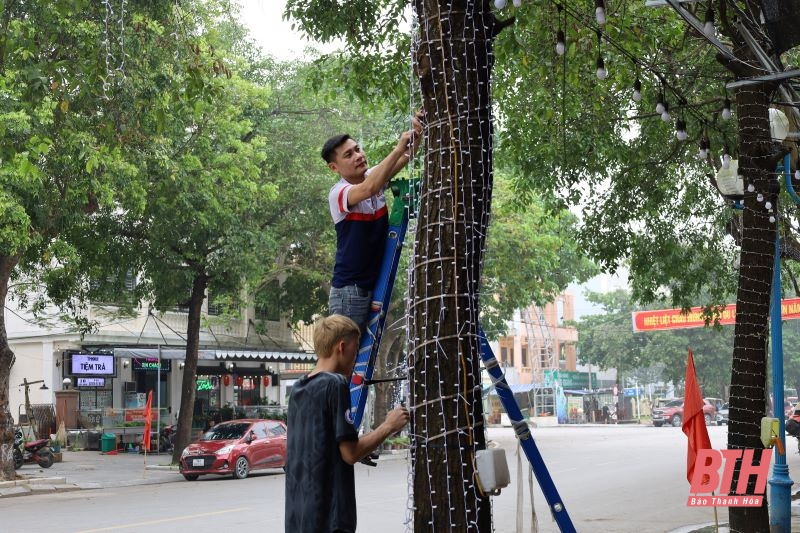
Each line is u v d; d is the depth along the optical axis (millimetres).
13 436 19516
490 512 4195
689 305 18469
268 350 37969
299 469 3865
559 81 12453
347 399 3900
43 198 17359
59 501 16453
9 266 18859
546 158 14508
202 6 17203
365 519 13234
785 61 13148
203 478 21844
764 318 8352
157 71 16219
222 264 23359
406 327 4387
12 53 11484
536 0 9844
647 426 55688
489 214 4465
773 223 8398
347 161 4582
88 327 23594
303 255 29719
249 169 22625
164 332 33750
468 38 4469
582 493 16922
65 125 15766
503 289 31953
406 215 4566
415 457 4203
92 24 14766
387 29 12141
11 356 19453
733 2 6086
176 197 20688
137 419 30703
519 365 60719
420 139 4512
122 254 22953
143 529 12156
